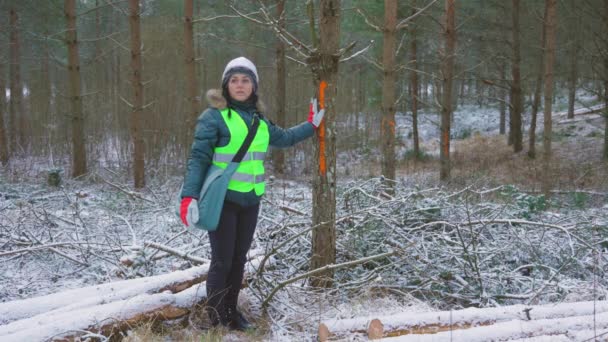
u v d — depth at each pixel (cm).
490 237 554
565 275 473
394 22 811
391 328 312
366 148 2169
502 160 1828
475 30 1780
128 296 355
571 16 1507
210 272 333
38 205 762
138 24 1094
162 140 1633
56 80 2336
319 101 407
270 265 447
